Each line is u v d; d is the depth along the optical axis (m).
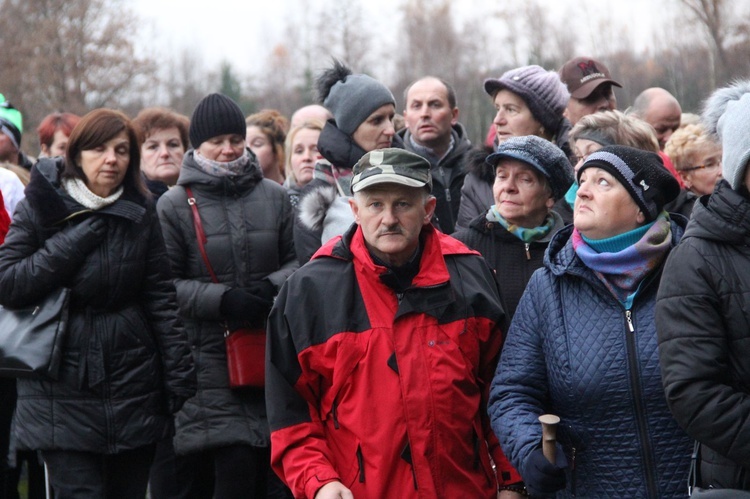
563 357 4.63
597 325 4.59
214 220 7.36
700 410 3.99
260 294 7.19
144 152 9.45
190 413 7.20
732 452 3.94
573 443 4.62
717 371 4.02
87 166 6.24
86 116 6.30
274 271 7.48
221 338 7.25
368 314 4.77
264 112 10.82
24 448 6.30
